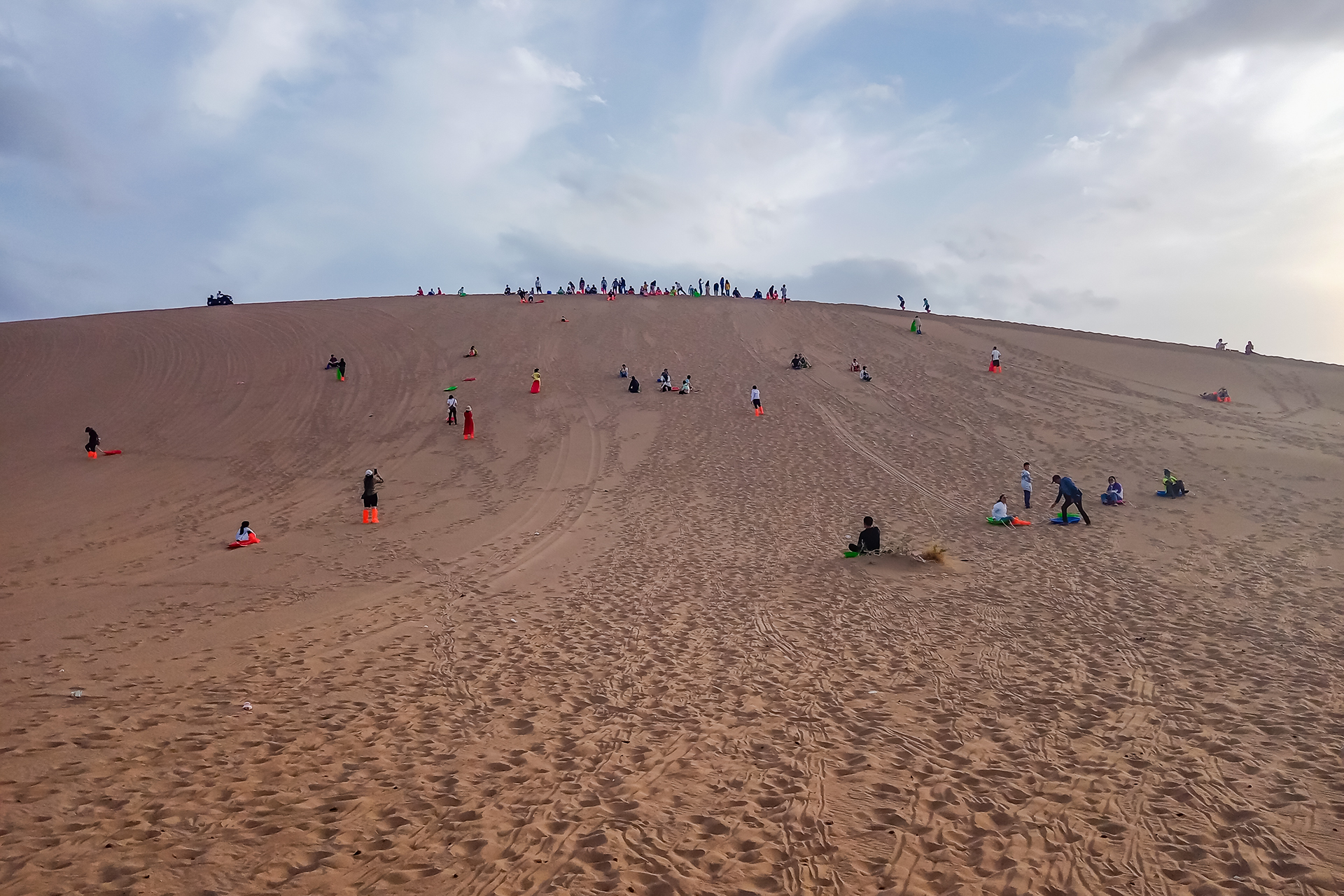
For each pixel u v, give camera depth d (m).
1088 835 5.48
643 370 37.44
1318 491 19.83
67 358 39.53
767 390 34.16
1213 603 11.87
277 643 10.33
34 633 10.70
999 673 9.14
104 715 7.54
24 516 20.06
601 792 6.20
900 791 6.20
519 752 6.98
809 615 11.77
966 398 32.09
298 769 6.46
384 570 14.94
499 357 39.38
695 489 22.42
